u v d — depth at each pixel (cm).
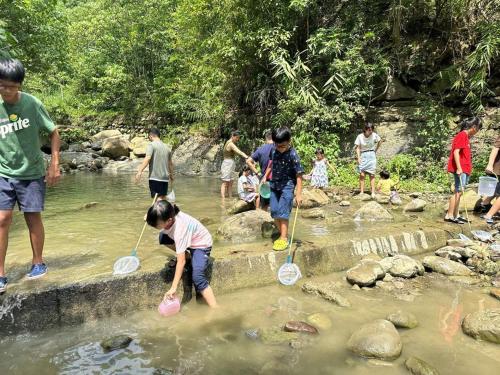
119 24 1917
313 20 1186
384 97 1161
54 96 2347
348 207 766
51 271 385
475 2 1034
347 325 347
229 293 416
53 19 1402
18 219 639
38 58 1334
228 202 828
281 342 315
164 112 1811
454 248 513
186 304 392
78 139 1902
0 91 318
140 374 273
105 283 360
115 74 1892
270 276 442
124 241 509
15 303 326
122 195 915
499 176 661
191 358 294
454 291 420
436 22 1115
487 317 332
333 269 480
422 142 1042
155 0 1831
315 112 1095
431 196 849
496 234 570
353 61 1074
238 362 289
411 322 343
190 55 1550
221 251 454
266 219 565
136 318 361
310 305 387
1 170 336
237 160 1309
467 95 1011
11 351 304
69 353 300
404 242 534
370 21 1145
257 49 1182
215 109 1399
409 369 279
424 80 1119
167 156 661
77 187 1042
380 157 1052
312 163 1075
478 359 295
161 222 363
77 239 518
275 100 1303
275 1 1101
